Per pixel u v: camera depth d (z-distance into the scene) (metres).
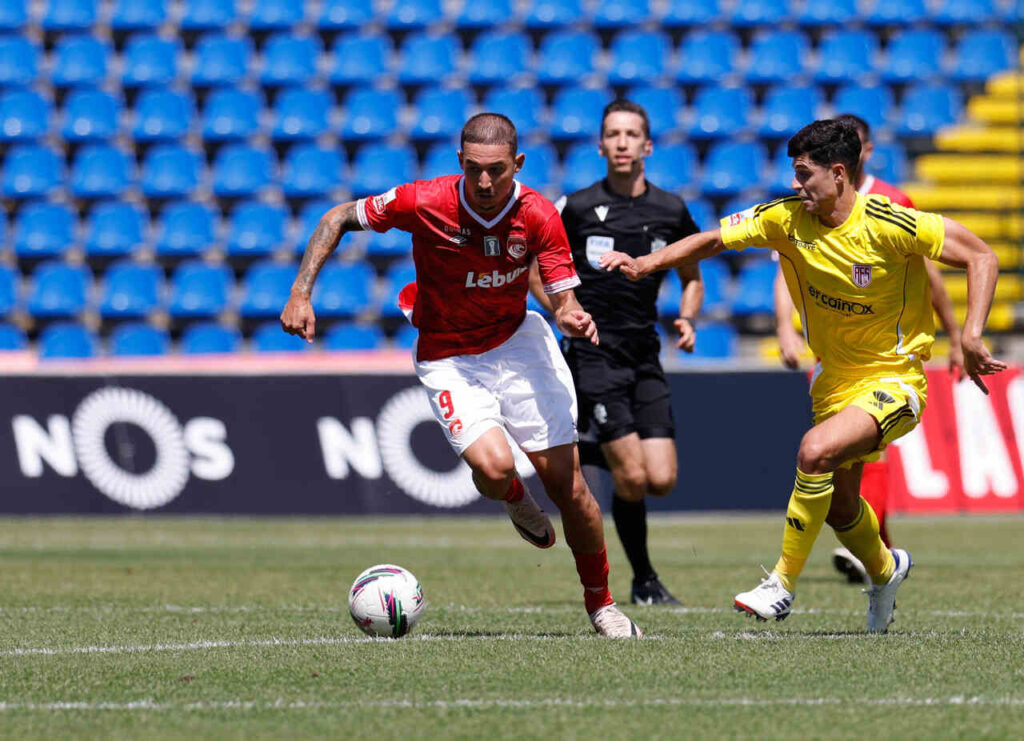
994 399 50.88
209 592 28.28
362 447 48.06
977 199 68.62
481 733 13.39
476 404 19.80
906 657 17.80
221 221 68.19
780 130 69.94
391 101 71.06
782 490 48.75
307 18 74.81
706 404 48.62
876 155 69.38
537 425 19.92
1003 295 65.88
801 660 17.56
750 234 20.42
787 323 27.56
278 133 70.12
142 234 66.38
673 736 13.27
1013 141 71.00
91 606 25.55
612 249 27.50
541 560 36.16
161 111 70.75
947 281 65.31
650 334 27.81
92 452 47.81
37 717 14.29
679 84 72.19
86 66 72.06
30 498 47.56
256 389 48.09
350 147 70.88
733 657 17.80
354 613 20.22
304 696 15.30
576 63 72.94
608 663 17.36
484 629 21.86
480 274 19.64
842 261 19.80
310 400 48.09
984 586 29.73
